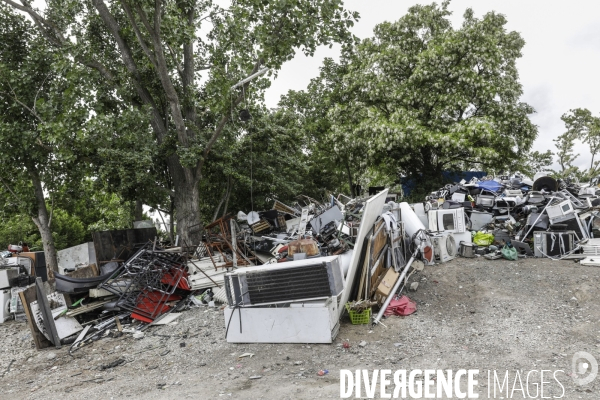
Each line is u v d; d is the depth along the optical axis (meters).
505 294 9.12
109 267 11.57
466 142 22.75
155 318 10.13
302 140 25.95
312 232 12.11
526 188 16.27
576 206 12.56
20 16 18.66
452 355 6.83
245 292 7.85
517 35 28.03
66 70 15.58
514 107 25.88
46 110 15.82
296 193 22.33
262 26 14.27
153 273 10.80
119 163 15.98
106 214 27.42
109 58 18.61
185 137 16.38
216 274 11.55
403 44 27.64
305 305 7.57
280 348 7.53
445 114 25.19
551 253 11.16
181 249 12.47
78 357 8.63
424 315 8.57
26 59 18.03
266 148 20.69
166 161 17.92
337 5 13.91
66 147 15.29
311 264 7.41
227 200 21.42
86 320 10.41
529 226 12.12
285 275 7.57
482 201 14.26
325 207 14.30
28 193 19.23
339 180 31.02
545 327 7.60
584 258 10.66
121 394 6.47
